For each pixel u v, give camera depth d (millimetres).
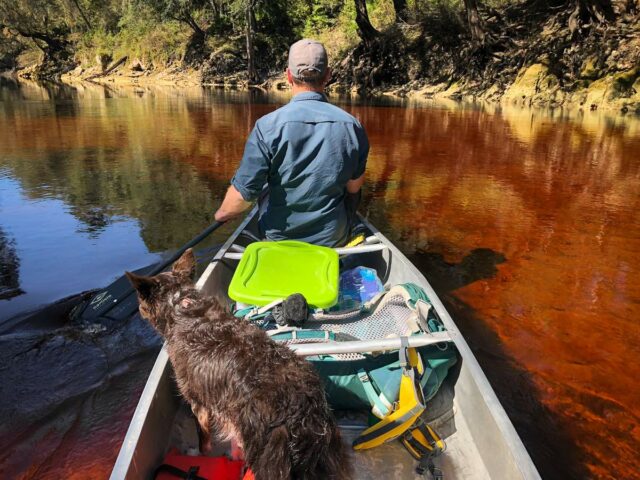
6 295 4305
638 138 12086
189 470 2098
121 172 8422
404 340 2363
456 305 4223
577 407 3043
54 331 3785
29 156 9562
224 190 7434
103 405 3059
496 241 5660
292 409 1788
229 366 1968
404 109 18938
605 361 3496
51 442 2771
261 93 28125
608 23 21203
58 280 4590
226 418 1977
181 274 2551
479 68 24750
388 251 3744
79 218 6203
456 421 2520
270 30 37125
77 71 47875
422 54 28047
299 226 3412
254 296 2771
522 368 3406
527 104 21062
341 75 30484
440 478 2201
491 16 26578
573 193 7535
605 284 4629
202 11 40594
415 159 9820
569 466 2613
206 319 2221
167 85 36531
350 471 1956
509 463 1924
